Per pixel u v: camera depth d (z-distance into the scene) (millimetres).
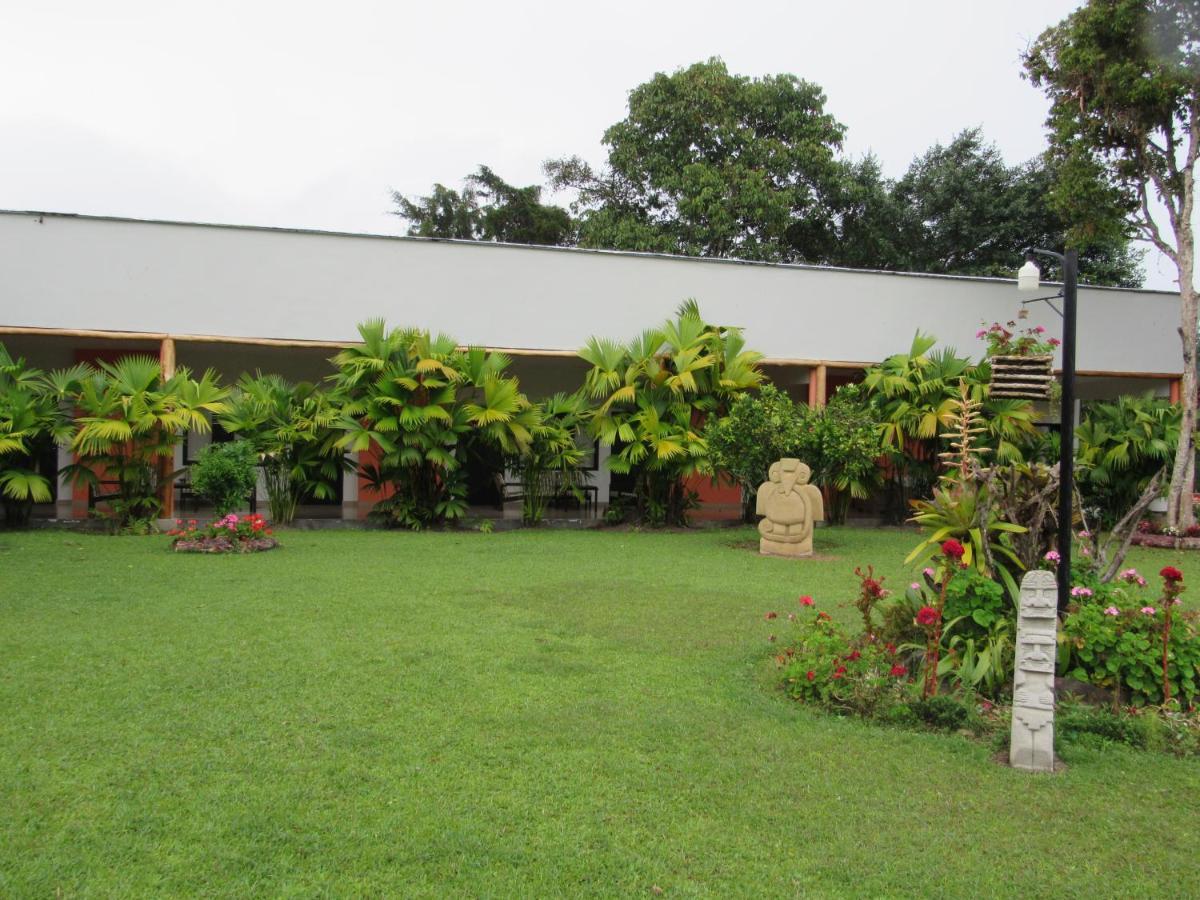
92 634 5781
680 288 14422
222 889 2740
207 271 12727
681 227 23000
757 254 22406
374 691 4691
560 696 4699
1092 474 14008
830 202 23953
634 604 7254
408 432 12070
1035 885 2904
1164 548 12336
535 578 8453
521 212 27625
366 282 13281
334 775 3586
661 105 23047
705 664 5418
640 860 2984
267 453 12117
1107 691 4562
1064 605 4898
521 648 5703
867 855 3064
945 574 4664
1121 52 12125
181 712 4289
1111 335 15750
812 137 23422
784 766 3805
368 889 2762
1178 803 3543
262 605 6836
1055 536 5367
